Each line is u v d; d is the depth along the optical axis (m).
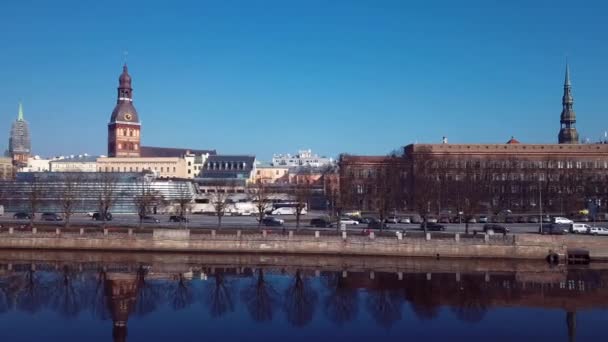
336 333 59.78
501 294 77.69
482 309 69.62
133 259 106.19
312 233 112.50
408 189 198.38
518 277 89.44
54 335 58.66
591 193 186.88
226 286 83.44
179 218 148.75
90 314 67.25
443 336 58.59
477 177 196.88
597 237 103.06
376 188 194.12
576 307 70.56
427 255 106.38
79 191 190.00
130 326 62.25
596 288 81.19
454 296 76.75
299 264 101.19
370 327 61.94
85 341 56.53
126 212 189.25
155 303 72.88
